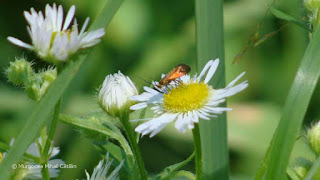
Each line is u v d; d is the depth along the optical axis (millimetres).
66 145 243
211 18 180
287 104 165
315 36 166
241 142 276
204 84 177
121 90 179
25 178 178
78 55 167
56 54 166
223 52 181
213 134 177
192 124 171
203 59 181
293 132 164
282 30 290
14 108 270
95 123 183
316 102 255
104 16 169
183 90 175
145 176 179
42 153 171
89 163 241
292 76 290
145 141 279
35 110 165
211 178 177
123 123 179
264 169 173
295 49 288
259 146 275
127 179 184
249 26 299
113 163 185
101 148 186
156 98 177
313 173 162
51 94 166
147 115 221
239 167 271
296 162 175
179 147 278
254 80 293
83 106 259
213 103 174
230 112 285
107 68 290
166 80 178
